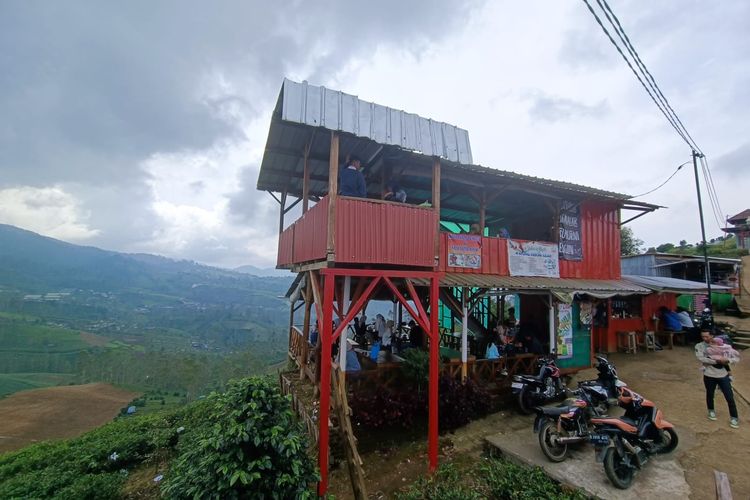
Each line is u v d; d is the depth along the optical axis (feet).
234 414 15.78
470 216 47.98
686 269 69.87
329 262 21.79
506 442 23.79
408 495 19.93
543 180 34.55
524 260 37.24
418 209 25.09
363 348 37.40
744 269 77.20
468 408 27.84
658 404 28.99
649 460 20.56
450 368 30.40
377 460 24.64
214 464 15.01
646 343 47.60
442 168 30.19
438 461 23.72
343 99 22.67
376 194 38.29
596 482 18.65
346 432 22.89
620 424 18.79
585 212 43.27
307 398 29.81
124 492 27.09
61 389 164.14
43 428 114.62
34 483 29.07
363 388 28.45
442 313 48.14
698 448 21.63
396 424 27.66
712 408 25.81
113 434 44.80
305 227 27.99
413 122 25.11
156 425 45.68
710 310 47.50
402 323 42.93
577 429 22.18
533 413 29.89
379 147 27.35
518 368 33.94
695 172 45.44
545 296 36.40
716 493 17.26
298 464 15.71
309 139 28.32
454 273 32.55
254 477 14.39
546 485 18.45
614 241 45.98
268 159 32.45
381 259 23.25
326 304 21.70
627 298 48.73
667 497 17.22
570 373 36.99
